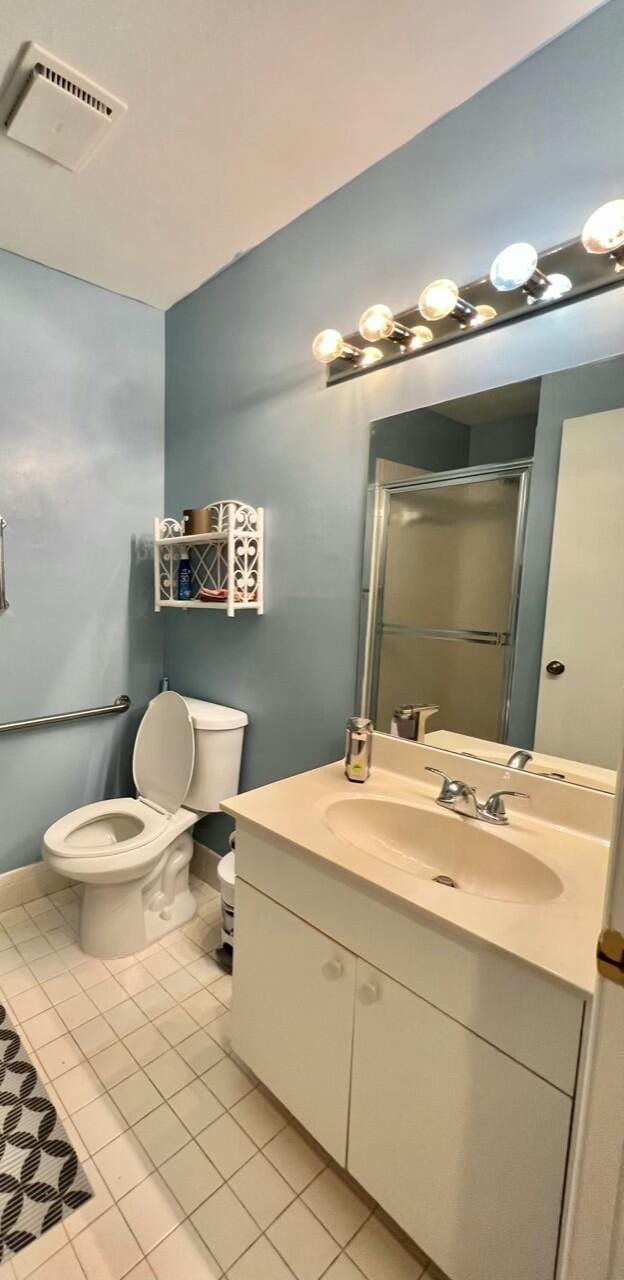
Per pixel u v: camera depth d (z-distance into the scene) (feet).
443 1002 2.86
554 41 3.61
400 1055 3.08
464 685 4.42
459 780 4.29
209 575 6.88
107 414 7.15
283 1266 3.28
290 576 5.91
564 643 3.85
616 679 3.63
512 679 4.13
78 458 6.95
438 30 3.52
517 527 4.06
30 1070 4.50
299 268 5.53
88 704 7.38
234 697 6.79
